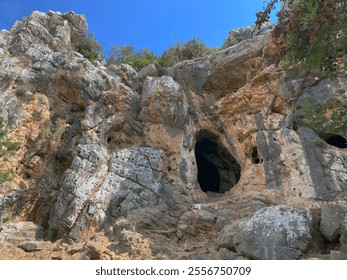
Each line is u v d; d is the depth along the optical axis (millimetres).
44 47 21812
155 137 18984
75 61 20094
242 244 9523
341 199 13930
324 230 9445
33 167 17531
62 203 15133
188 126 19312
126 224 13523
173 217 15070
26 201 16312
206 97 20406
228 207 15023
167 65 25094
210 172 24328
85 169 16281
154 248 11742
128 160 16906
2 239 13617
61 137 18484
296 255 8773
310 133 16094
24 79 19234
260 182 16141
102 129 18531
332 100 16016
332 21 9039
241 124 18531
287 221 9359
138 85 21453
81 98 19406
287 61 10578
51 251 11578
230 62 19906
